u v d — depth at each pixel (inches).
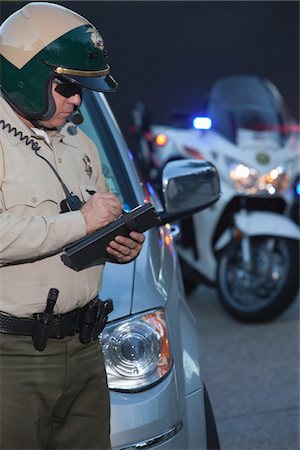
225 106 414.0
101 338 186.9
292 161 388.2
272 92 430.3
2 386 161.6
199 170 224.5
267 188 378.9
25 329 162.7
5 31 166.2
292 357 338.6
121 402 183.5
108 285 196.1
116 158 232.1
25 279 161.5
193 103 663.8
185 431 191.6
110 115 241.6
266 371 324.2
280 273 369.1
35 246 157.3
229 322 382.0
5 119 163.2
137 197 225.1
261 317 370.9
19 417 162.7
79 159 172.2
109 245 163.6
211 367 329.4
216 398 300.4
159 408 184.7
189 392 195.3
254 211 377.1
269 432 272.7
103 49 167.3
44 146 164.9
